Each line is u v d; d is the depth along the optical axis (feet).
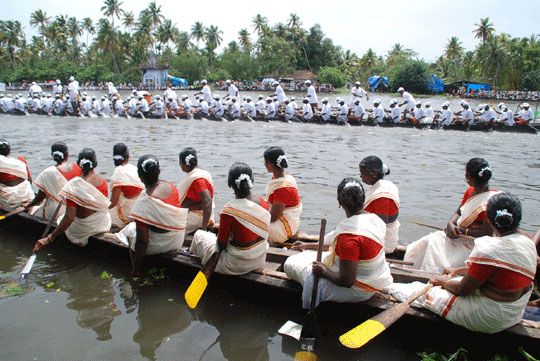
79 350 12.23
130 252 16.63
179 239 16.53
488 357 11.89
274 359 12.06
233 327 13.57
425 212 26.22
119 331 13.24
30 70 208.95
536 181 35.01
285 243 17.94
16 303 14.79
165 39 232.12
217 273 15.23
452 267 14.90
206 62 226.58
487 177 14.65
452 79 232.53
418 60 187.11
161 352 12.25
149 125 67.97
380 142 54.13
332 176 34.94
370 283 12.48
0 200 21.52
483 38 214.90
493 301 11.07
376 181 16.26
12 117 77.77
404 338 12.72
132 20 230.68
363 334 11.27
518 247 10.80
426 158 43.93
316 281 12.62
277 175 17.38
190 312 14.39
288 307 14.29
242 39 251.60
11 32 221.46
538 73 183.11
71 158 40.34
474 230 14.69
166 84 209.05
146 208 15.62
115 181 19.20
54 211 19.61
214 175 34.27
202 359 11.96
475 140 57.67
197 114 77.00
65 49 237.25
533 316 12.74
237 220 14.06
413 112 69.97
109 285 16.12
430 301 12.21
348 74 241.96
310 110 73.82
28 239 20.65
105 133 57.93
